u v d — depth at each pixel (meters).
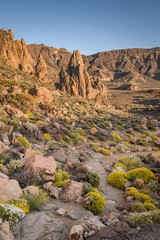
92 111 47.88
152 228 4.65
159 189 9.28
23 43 55.97
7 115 19.50
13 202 5.88
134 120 45.19
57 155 12.72
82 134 23.27
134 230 4.59
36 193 6.90
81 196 7.78
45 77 60.12
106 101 80.38
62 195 7.51
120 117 48.72
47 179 8.53
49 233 5.02
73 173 10.59
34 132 16.34
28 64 56.41
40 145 14.80
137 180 9.88
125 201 8.16
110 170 12.47
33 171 8.45
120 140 24.72
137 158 14.88
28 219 5.41
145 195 8.18
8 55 51.34
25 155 10.45
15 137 12.96
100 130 27.50
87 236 4.88
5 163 9.12
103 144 21.19
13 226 4.97
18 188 6.64
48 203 6.86
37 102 32.47
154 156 15.17
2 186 6.10
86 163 13.52
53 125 20.42
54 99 38.75
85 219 6.04
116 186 9.82
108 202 7.86
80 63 85.88
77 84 79.62
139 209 6.80
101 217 6.16
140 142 23.12
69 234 4.75
